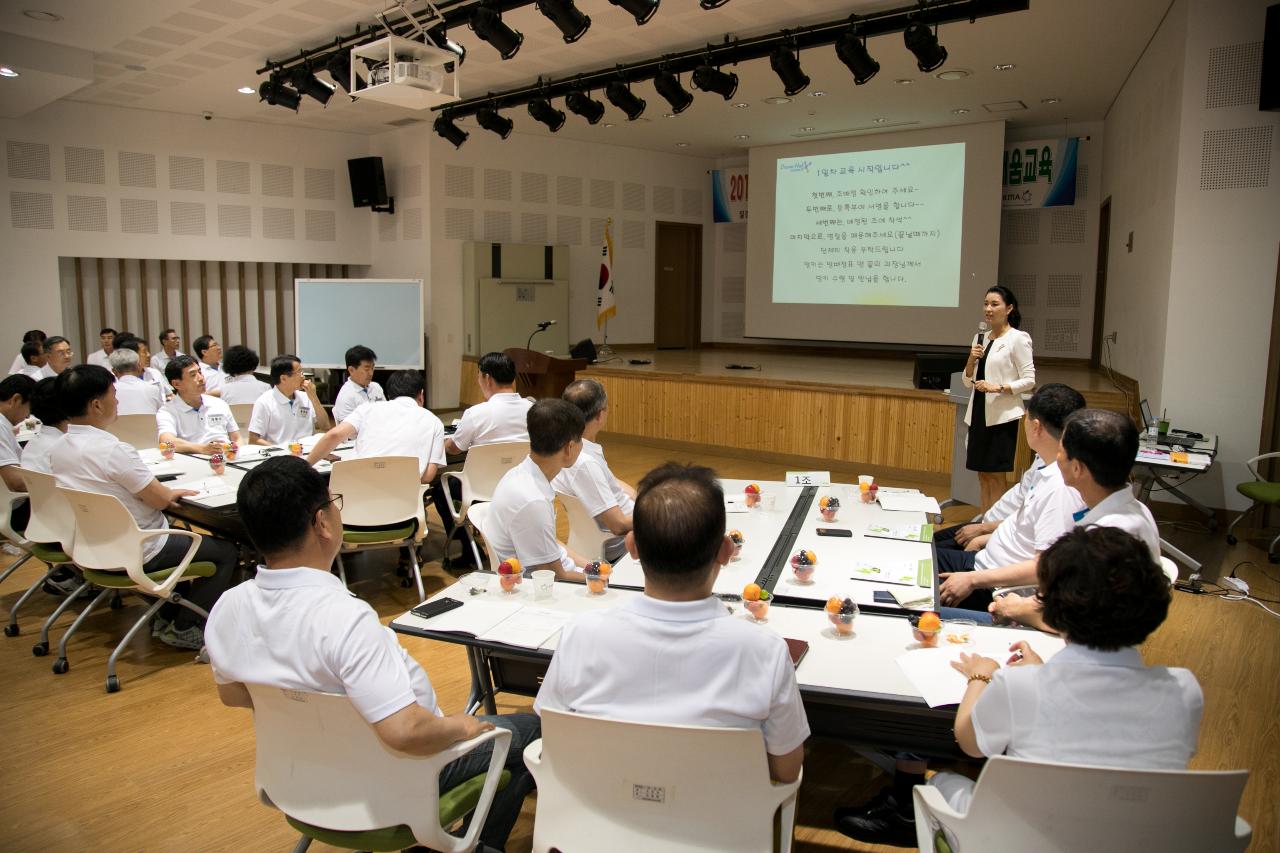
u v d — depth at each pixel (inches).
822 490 145.5
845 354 435.8
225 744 112.0
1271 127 197.2
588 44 257.1
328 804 65.6
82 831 93.0
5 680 130.6
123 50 259.6
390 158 398.0
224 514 136.5
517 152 405.4
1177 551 170.9
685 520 57.4
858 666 74.4
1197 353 210.8
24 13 222.4
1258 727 114.7
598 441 344.5
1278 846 88.8
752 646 58.0
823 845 90.7
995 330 191.3
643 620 59.1
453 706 122.0
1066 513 100.3
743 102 334.0
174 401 193.2
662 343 482.3
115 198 341.4
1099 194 372.8
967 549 125.6
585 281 436.5
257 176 374.9
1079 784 52.7
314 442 187.8
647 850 58.8
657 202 459.2
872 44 255.8
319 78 284.8
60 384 129.0
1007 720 57.9
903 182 391.5
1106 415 88.3
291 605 63.1
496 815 76.6
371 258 413.4
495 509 103.7
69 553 132.6
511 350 339.3
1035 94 319.0
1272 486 189.6
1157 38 239.6
